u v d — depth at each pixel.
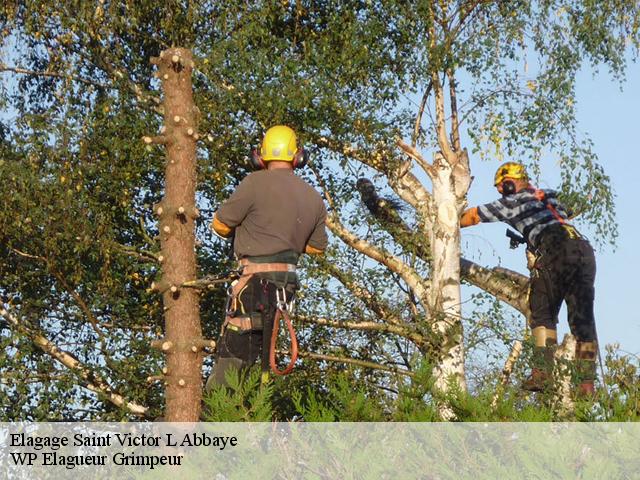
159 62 8.19
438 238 11.80
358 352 11.49
